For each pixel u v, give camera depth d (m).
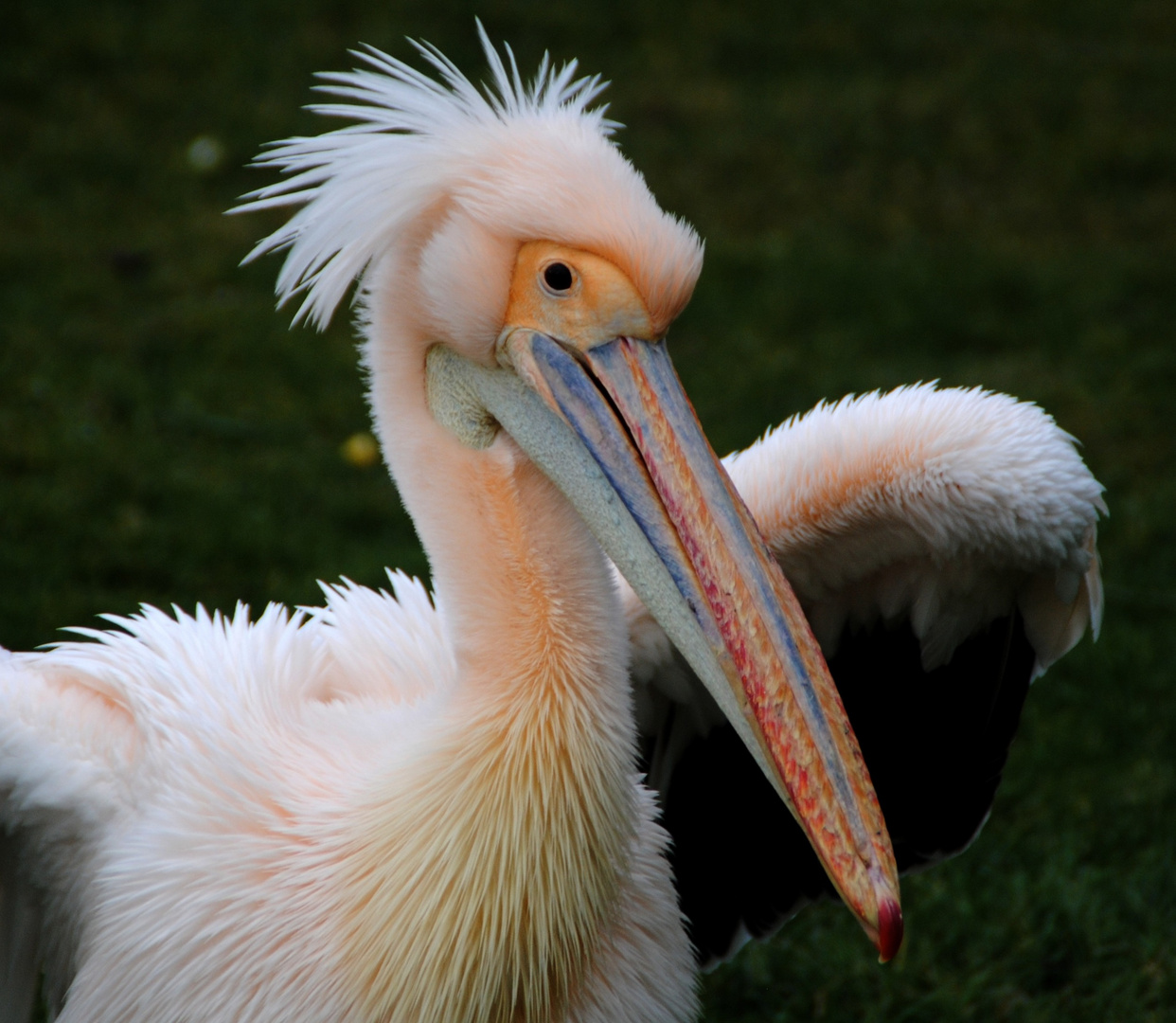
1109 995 9.17
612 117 26.81
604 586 6.34
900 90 28.94
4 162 22.97
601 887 6.23
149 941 6.39
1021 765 11.45
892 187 25.22
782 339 19.86
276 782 6.55
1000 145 26.92
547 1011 6.24
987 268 22.14
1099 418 17.94
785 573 8.02
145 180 22.91
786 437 7.79
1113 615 13.76
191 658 7.23
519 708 6.12
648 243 6.13
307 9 29.83
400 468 6.61
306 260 6.58
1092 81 29.81
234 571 13.65
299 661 7.41
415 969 6.06
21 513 14.01
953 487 7.22
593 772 6.14
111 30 27.70
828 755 5.84
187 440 16.06
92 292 19.27
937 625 8.13
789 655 5.93
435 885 6.04
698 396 17.86
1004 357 19.70
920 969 9.43
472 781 6.08
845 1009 9.22
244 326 18.75
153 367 17.59
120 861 6.52
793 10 32.50
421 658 7.54
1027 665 8.24
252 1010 6.24
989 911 9.89
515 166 6.31
